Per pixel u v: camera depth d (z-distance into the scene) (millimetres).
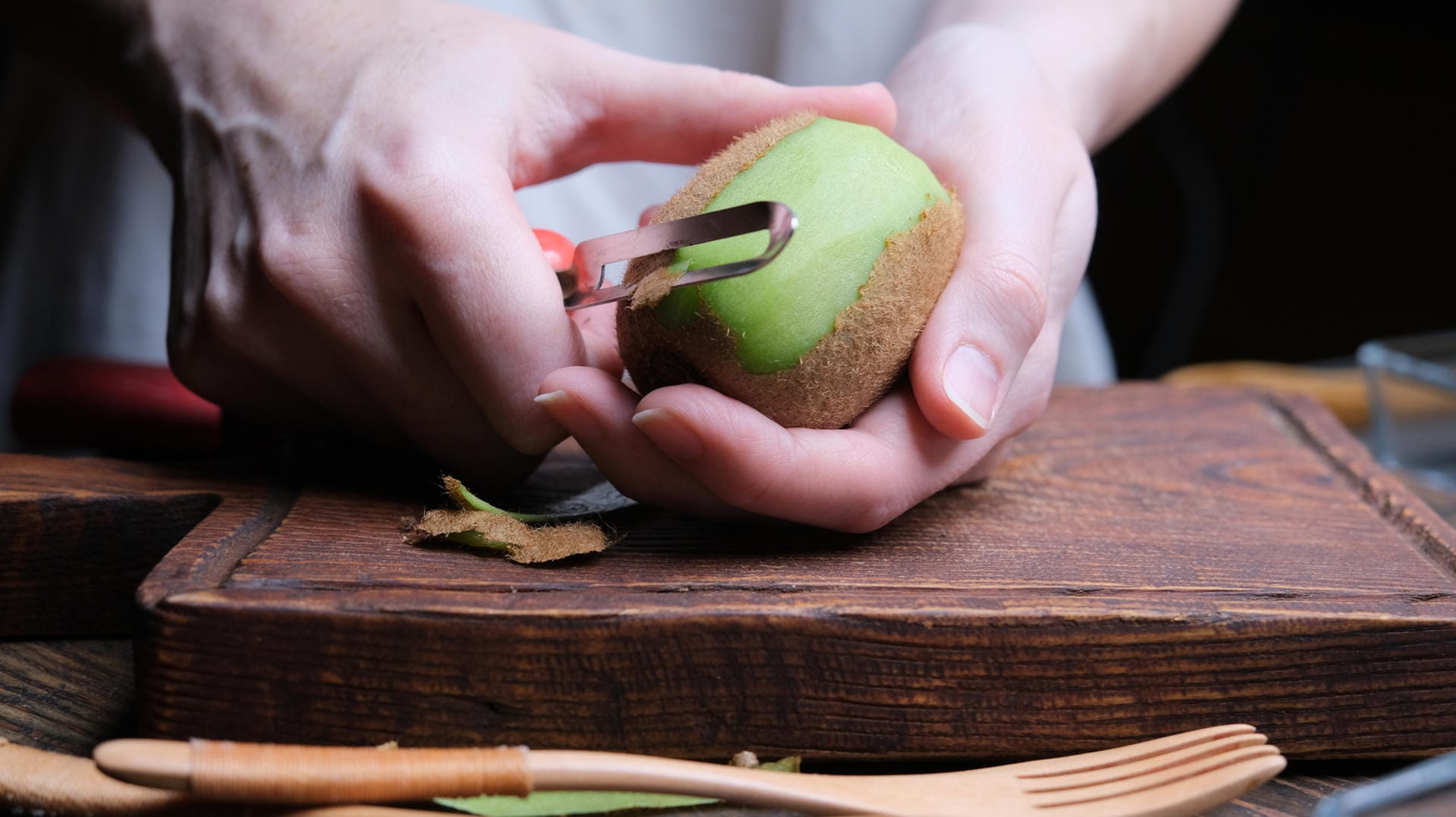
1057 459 576
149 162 772
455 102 505
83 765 436
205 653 444
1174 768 446
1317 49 1371
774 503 479
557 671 453
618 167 767
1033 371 530
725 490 475
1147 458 581
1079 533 518
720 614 454
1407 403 662
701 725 459
